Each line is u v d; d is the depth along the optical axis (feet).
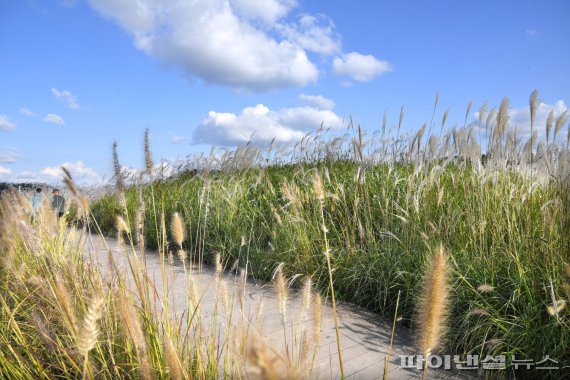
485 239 15.05
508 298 12.79
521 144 16.96
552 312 9.94
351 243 18.53
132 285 12.60
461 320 12.64
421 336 5.01
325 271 17.89
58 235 14.43
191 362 8.25
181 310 13.11
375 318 15.01
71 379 8.43
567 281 11.37
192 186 32.48
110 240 26.37
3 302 9.34
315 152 31.07
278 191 26.68
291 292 17.16
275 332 12.55
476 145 16.67
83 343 4.66
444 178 20.65
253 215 24.06
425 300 4.99
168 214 28.50
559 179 13.99
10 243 10.84
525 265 13.30
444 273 4.94
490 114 16.97
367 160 23.00
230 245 22.59
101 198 36.50
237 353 6.88
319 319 6.88
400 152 23.57
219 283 9.21
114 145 10.21
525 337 11.23
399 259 15.74
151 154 10.82
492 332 11.87
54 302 8.36
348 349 12.30
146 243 27.14
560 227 13.03
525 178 16.52
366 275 16.39
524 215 15.19
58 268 9.93
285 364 2.80
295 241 19.58
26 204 12.30
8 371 8.27
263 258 20.17
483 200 16.11
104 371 8.05
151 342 8.11
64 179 9.53
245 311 14.17
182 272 19.47
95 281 9.86
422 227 16.94
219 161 30.81
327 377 10.55
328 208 21.17
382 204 19.92
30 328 10.38
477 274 13.47
